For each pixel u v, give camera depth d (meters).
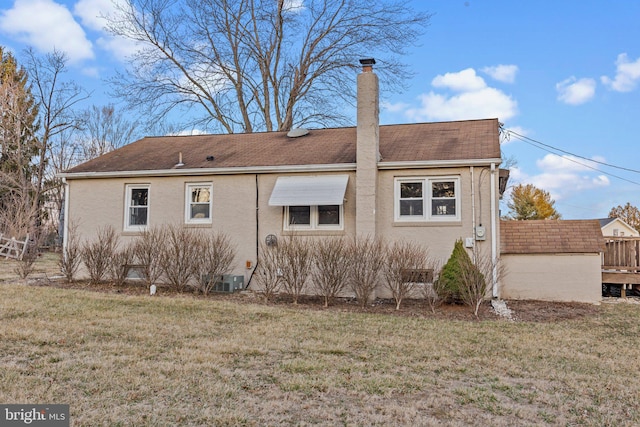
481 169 14.35
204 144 19.52
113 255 15.63
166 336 8.77
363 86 14.79
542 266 14.46
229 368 6.99
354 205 15.12
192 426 4.93
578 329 10.65
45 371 6.39
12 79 38.03
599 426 5.34
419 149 15.76
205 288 14.80
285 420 5.19
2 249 28.30
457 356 8.16
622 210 59.44
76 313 10.46
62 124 38.09
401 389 6.35
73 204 17.20
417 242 14.58
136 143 20.62
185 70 30.77
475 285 12.41
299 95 31.44
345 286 13.79
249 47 30.75
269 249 15.52
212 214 16.17
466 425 5.25
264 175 15.88
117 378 6.25
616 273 15.17
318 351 8.16
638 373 7.45
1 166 37.53
